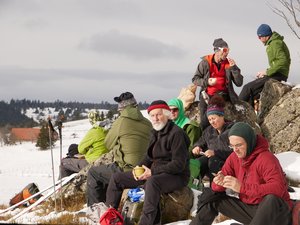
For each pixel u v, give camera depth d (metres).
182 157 6.66
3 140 98.94
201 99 10.41
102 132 9.29
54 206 8.58
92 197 7.86
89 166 9.09
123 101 8.10
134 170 6.79
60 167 10.00
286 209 4.92
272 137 10.66
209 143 8.40
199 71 10.50
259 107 11.33
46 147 79.44
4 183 39.56
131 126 7.82
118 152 7.78
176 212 7.09
